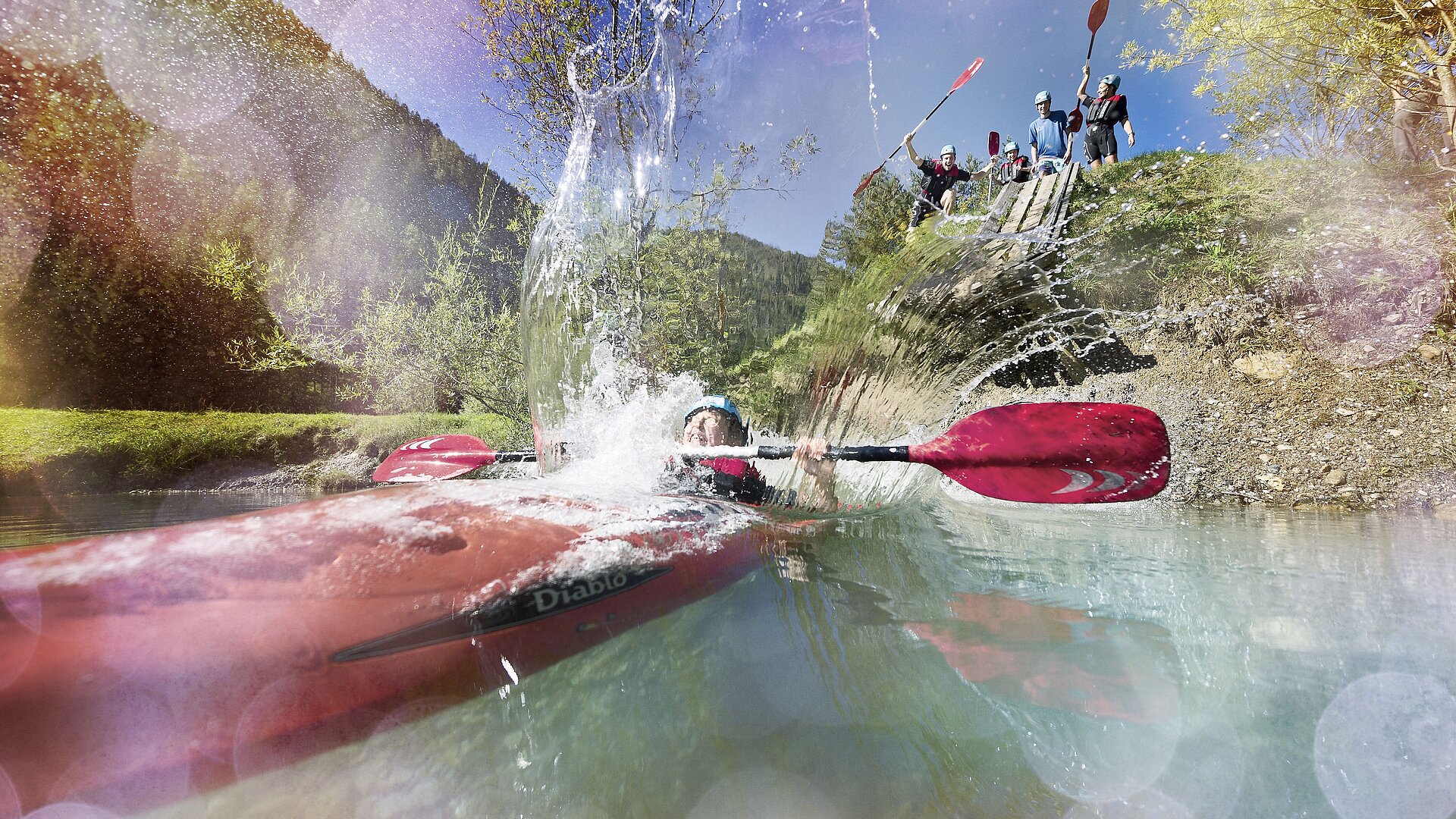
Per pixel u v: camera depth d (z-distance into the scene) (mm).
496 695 1163
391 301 6418
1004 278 5086
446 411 7176
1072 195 6969
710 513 2152
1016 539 2334
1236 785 861
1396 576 1785
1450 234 4352
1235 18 5508
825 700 1126
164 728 900
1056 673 1207
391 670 1097
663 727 1046
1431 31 4867
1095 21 4887
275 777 921
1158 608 1538
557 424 3549
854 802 845
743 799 850
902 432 3760
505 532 1540
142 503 4965
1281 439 3727
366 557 1307
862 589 1722
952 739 992
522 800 857
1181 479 3508
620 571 1536
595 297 4027
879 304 4027
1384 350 4145
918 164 6055
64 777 829
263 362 7164
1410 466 3211
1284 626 1412
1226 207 5812
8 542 2928
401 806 851
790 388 3951
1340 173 5551
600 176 4223
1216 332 4836
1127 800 838
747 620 1497
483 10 5363
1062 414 2582
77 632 979
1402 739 962
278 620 1089
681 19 4188
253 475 6629
